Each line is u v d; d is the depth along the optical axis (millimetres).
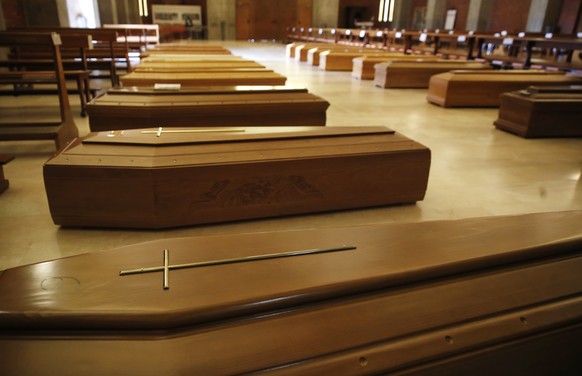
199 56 7770
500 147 4652
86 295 911
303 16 27484
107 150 2467
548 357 1105
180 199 2430
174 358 817
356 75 10945
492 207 3006
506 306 1066
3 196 2932
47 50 8031
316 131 2982
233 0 27391
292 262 1085
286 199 2646
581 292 1154
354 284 1009
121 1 21609
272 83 5391
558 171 3852
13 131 3779
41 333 838
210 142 2643
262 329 896
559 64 8906
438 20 22094
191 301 908
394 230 1293
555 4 15773
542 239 1276
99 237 2396
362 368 871
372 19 28797
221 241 1173
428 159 2852
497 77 7188
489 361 1007
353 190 2775
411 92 8766
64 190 2344
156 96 3992
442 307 1026
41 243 2322
